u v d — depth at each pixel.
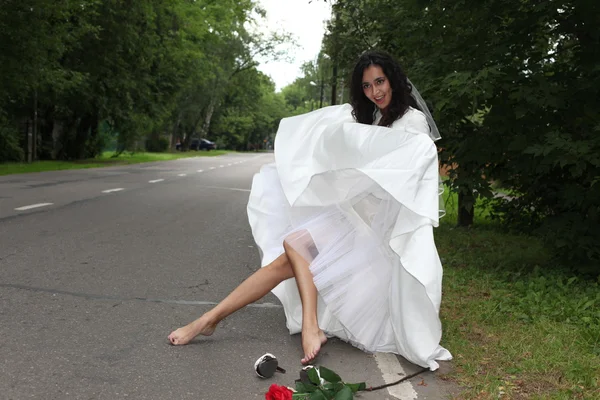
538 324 4.39
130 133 32.38
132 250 6.86
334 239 3.66
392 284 3.57
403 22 8.20
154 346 3.75
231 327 4.21
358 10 10.79
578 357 3.70
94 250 6.71
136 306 4.59
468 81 6.00
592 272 6.26
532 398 3.11
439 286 3.38
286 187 3.82
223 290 5.24
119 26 25.11
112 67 27.92
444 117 6.56
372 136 3.65
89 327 4.04
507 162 6.89
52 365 3.35
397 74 3.79
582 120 6.09
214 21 37.69
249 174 24.34
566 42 6.52
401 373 3.52
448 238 9.16
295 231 3.69
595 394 3.18
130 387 3.12
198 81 37.88
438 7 6.98
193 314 4.46
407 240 3.41
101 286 5.14
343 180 3.71
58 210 10.06
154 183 17.42
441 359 3.62
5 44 17.89
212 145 72.56
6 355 3.45
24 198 11.61
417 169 3.44
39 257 6.17
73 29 22.45
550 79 6.20
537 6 6.02
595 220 6.23
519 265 6.91
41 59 19.33
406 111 3.79
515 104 6.25
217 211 11.26
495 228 10.55
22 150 26.94
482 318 4.57
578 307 4.84
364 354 3.83
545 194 7.75
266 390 3.19
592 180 6.13
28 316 4.19
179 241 7.68
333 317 3.83
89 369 3.33
